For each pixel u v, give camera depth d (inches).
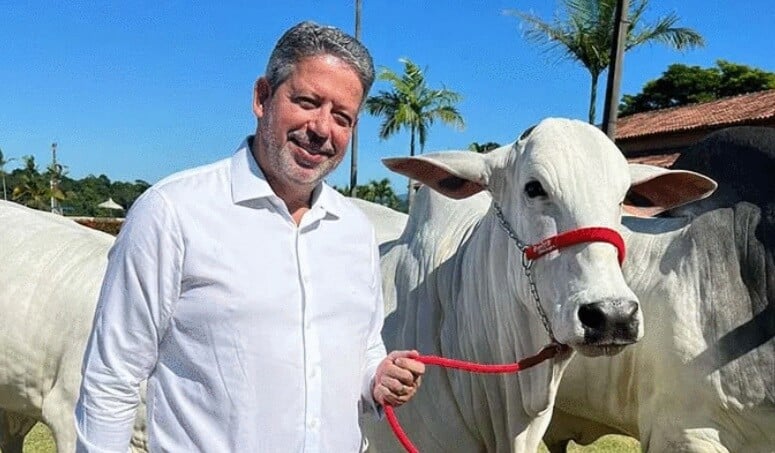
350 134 85.2
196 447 81.0
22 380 185.9
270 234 83.3
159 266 79.8
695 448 138.3
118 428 81.1
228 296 80.4
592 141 108.0
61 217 215.8
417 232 148.9
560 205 104.7
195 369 81.0
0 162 2242.9
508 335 120.0
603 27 647.8
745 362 135.3
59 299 181.9
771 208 139.9
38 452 249.1
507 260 116.7
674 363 140.0
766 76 1551.4
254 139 87.2
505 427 126.7
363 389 95.1
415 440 135.3
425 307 137.7
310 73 81.5
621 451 246.5
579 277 100.0
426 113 1094.4
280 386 81.7
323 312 85.0
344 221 89.8
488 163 119.6
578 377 158.4
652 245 151.2
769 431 135.3
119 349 80.5
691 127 775.7
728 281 139.0
